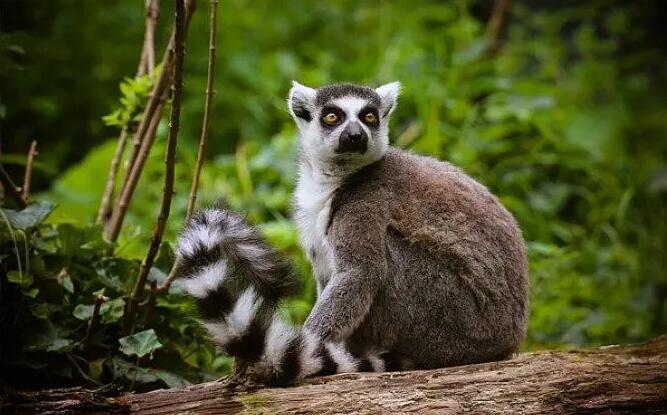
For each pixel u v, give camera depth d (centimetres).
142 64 873
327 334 734
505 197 1207
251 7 1728
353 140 805
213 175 1303
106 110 1546
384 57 1480
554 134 1401
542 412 612
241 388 612
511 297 758
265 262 690
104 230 830
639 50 1817
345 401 604
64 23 1614
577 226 1330
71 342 698
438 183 787
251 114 1494
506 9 1631
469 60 1441
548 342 1002
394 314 767
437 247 758
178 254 666
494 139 1345
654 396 629
